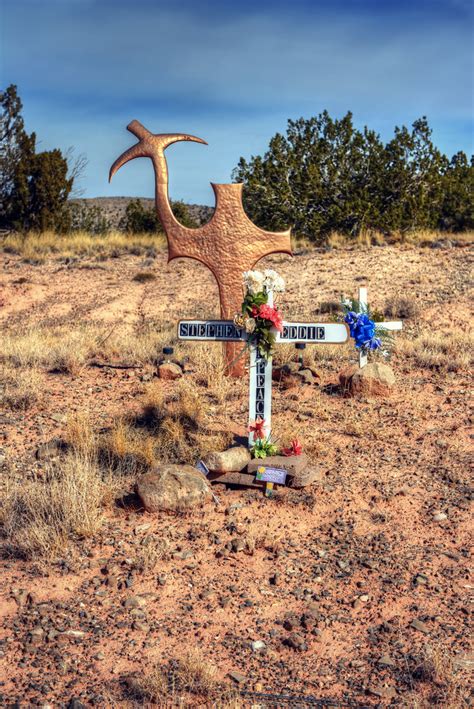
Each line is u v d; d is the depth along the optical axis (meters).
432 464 6.75
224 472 6.27
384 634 4.23
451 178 25.53
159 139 7.93
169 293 16.61
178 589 4.70
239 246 8.16
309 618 4.36
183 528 5.49
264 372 6.47
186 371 9.95
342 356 10.58
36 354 10.66
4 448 7.12
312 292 15.60
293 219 22.83
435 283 15.45
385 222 22.09
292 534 5.46
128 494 6.05
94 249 22.20
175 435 7.01
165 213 8.16
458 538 5.38
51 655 4.01
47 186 24.50
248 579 4.84
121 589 4.68
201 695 3.70
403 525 5.59
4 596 4.58
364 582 4.79
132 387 9.25
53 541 5.19
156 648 4.10
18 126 24.77
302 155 23.66
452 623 4.33
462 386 9.16
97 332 12.88
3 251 21.84
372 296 14.85
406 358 10.51
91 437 7.08
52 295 16.73
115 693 3.71
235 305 8.22
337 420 7.99
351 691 3.76
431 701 3.66
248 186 23.25
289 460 6.32
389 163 23.23
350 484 6.30
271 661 4.01
